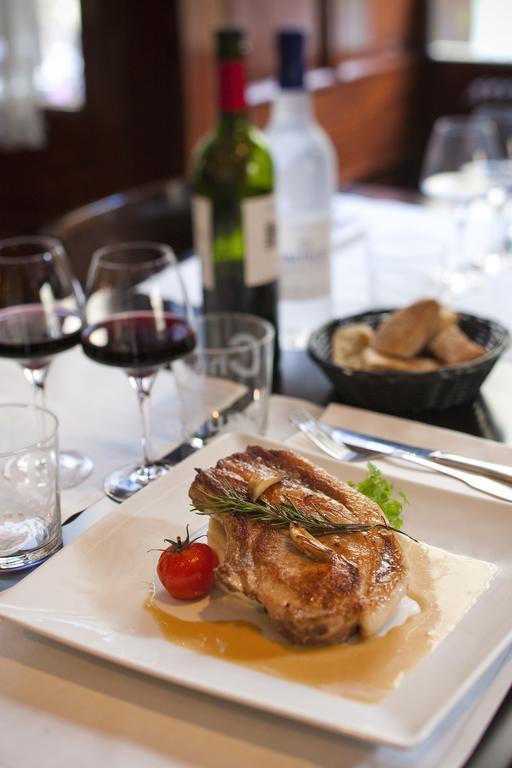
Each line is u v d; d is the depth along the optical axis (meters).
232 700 0.85
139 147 2.67
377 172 3.22
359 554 0.92
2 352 1.13
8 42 2.55
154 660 0.88
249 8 2.57
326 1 2.80
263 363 1.12
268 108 2.58
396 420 1.13
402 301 1.37
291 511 0.93
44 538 0.99
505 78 3.16
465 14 3.19
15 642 0.93
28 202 2.96
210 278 1.29
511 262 1.55
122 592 0.93
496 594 0.92
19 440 1.03
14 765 0.86
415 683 0.86
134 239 1.65
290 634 0.89
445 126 1.61
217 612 0.92
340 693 0.86
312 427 1.11
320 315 1.39
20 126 2.68
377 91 3.09
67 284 1.18
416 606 0.92
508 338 1.18
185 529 0.98
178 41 2.45
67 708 0.89
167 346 1.09
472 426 1.15
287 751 0.86
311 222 1.33
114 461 1.12
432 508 1.00
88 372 1.29
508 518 0.98
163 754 0.86
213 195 1.28
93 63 2.61
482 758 0.85
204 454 1.04
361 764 0.85
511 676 0.89
